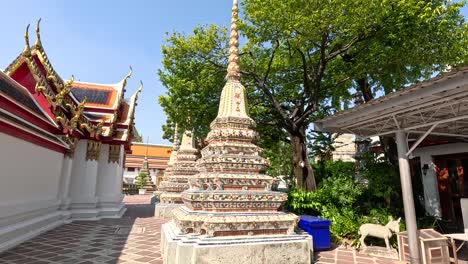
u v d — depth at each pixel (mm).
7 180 8023
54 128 11516
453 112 6301
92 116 16500
